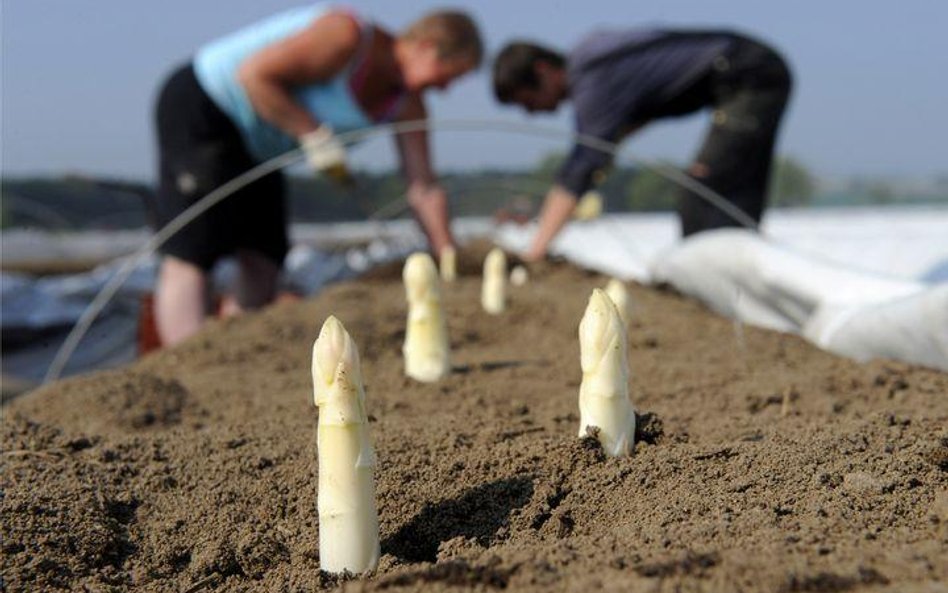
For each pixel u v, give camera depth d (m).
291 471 1.98
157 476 2.01
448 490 1.83
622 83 5.57
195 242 5.24
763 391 2.72
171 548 1.74
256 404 2.89
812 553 1.32
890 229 9.47
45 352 6.25
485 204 10.92
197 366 3.65
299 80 5.04
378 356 3.65
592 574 1.30
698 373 3.03
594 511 1.69
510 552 1.44
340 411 1.53
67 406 2.92
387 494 1.83
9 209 15.52
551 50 5.90
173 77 5.23
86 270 12.85
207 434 2.30
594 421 1.85
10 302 6.31
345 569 1.54
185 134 5.14
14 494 1.82
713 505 1.60
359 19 5.08
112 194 16.23
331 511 1.54
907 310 2.97
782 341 3.57
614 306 1.86
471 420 2.36
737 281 4.20
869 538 1.41
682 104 5.85
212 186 5.19
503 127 3.55
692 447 1.88
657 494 1.69
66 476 1.95
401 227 9.49
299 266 10.17
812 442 1.90
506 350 3.69
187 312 5.32
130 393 2.97
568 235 13.79
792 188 32.12
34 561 1.62
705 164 5.69
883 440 1.93
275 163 3.71
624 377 1.86
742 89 5.58
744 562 1.28
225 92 5.06
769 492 1.65
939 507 1.53
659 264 5.86
